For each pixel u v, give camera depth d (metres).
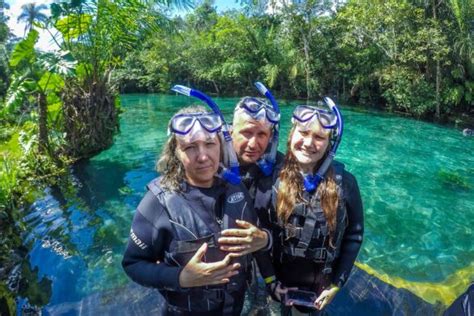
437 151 4.43
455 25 7.70
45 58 3.00
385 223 2.35
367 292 1.53
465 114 7.82
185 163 0.82
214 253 0.85
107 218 2.19
